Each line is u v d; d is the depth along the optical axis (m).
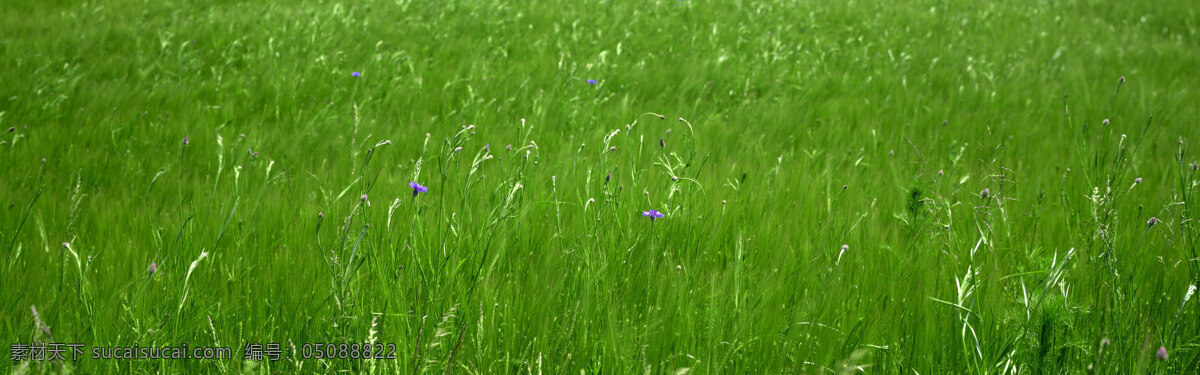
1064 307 2.32
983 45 11.04
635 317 2.59
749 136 5.87
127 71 7.60
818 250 3.24
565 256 2.94
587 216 3.44
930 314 2.54
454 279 2.68
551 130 5.95
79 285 2.47
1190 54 10.73
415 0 11.91
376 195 4.06
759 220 3.74
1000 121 6.35
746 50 9.94
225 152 5.07
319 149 5.30
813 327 2.40
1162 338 2.43
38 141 5.02
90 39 8.66
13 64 7.57
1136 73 9.49
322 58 7.76
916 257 3.18
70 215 2.75
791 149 5.48
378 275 2.60
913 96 7.62
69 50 8.26
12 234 3.39
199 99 6.79
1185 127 6.43
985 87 8.07
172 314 2.35
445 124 6.04
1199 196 3.54
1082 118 6.81
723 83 7.91
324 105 6.72
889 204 4.16
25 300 2.60
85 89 6.66
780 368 2.19
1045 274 2.80
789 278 2.95
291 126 6.04
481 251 2.86
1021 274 2.67
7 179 4.38
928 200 3.50
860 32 11.62
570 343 2.29
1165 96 7.86
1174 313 2.63
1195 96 8.02
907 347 2.46
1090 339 2.38
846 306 2.71
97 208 3.86
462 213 3.03
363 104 6.49
